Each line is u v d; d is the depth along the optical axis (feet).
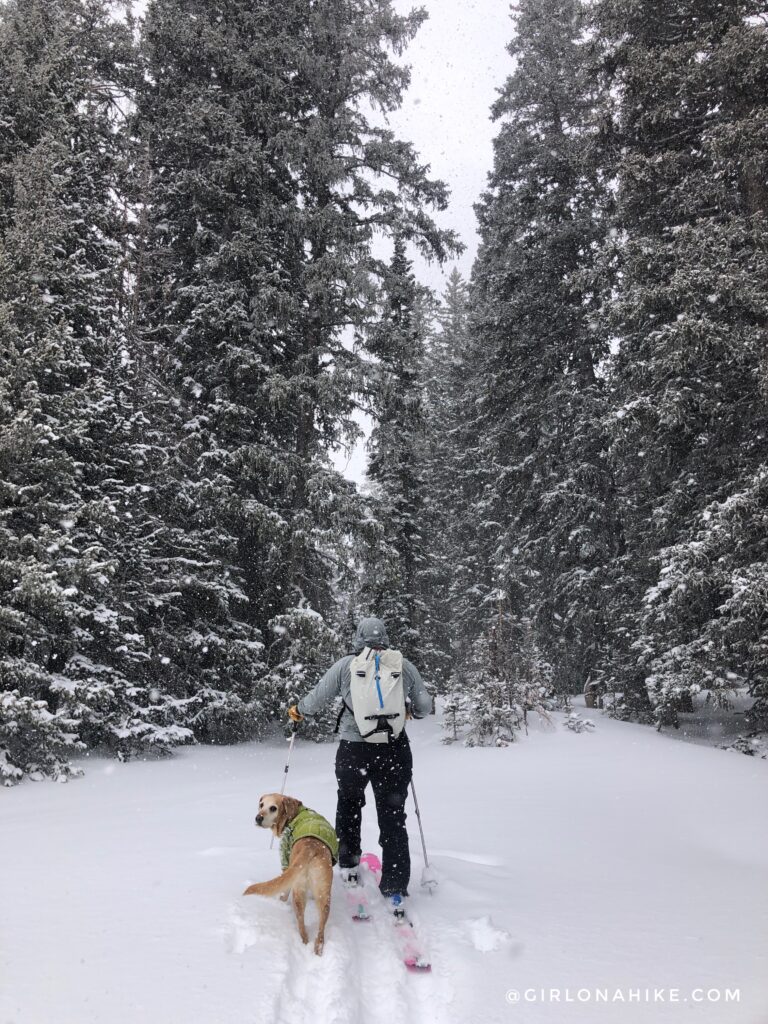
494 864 17.75
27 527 33.37
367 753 14.37
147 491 41.39
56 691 32.58
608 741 41.86
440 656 91.40
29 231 35.24
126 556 39.91
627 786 29.50
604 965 11.02
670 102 44.42
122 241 45.96
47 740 30.63
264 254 50.06
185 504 45.78
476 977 10.52
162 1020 8.53
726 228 40.81
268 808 14.11
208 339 51.70
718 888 15.97
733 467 46.06
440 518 100.12
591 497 62.95
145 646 41.14
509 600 73.67
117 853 16.90
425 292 55.47
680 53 43.04
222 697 45.24
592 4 48.85
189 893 13.30
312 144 51.29
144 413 44.62
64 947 10.52
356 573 57.52
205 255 52.39
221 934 11.28
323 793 27.22
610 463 59.77
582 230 65.87
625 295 44.60
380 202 53.98
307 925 12.32
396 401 53.72
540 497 69.82
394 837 13.69
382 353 55.06
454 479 99.76
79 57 45.01
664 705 47.39
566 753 37.86
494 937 11.92
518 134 73.87
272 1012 8.94
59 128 40.52
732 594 45.78
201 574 45.70
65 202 41.34
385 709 14.17
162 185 51.67
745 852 20.35
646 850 20.03
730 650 43.83
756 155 39.65
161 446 45.55
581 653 68.18
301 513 50.78
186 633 44.96
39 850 17.42
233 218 51.44
